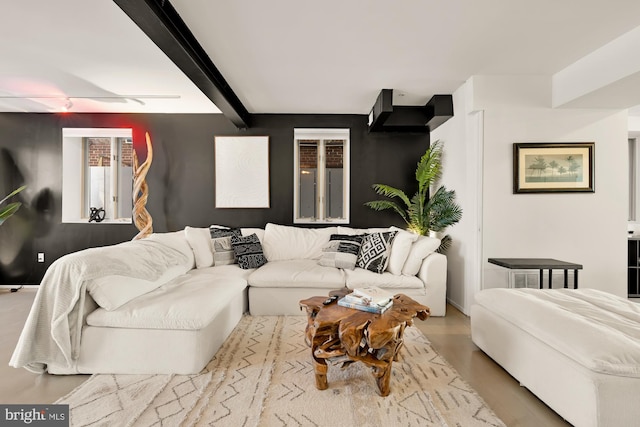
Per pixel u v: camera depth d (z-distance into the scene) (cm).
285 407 164
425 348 240
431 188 427
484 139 307
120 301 203
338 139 433
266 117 425
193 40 234
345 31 227
